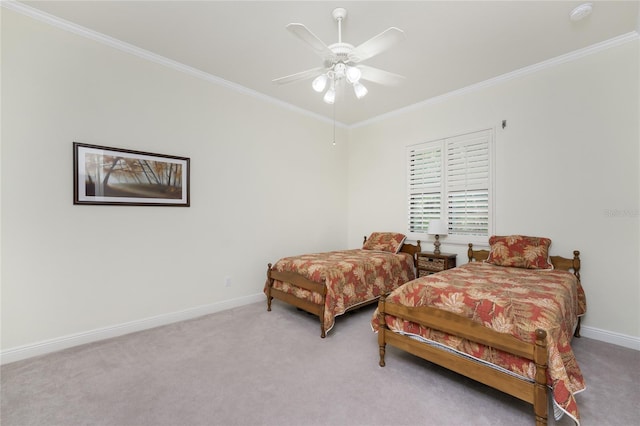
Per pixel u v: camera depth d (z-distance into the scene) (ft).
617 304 8.76
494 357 5.66
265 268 13.20
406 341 6.98
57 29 8.07
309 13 7.59
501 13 7.56
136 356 7.75
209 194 11.34
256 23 8.09
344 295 9.70
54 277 8.05
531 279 7.81
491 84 11.35
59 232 8.13
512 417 5.47
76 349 8.13
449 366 6.27
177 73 10.46
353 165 17.07
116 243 9.12
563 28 8.20
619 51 8.72
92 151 8.62
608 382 6.60
